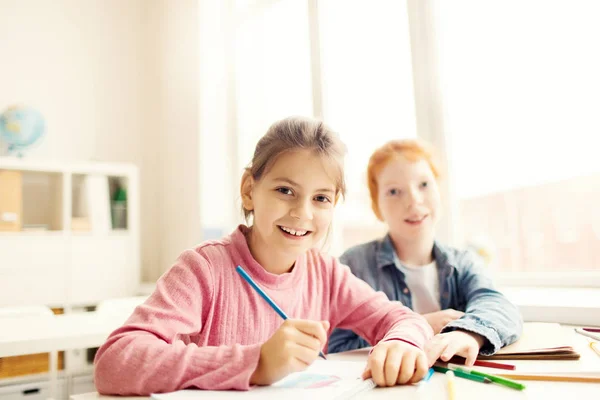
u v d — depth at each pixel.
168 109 3.11
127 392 0.57
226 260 0.80
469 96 1.63
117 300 1.66
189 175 2.86
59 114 2.84
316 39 2.09
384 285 1.15
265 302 0.80
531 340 0.82
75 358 2.04
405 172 1.11
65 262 2.39
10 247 2.26
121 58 3.08
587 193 1.42
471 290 1.04
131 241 2.61
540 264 1.54
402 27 1.79
